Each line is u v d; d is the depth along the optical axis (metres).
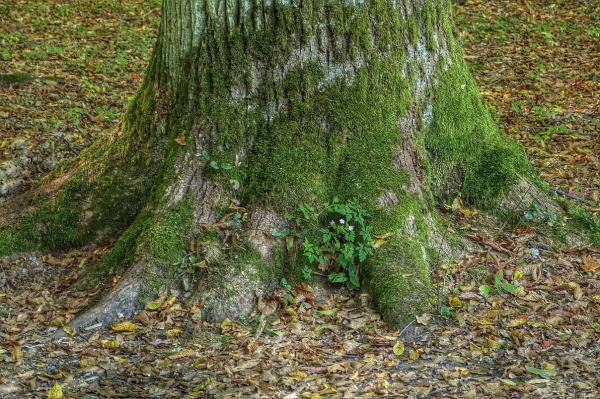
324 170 5.14
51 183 5.71
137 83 10.02
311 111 5.14
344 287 4.95
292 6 5.05
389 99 5.23
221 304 4.67
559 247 5.36
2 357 4.30
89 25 12.95
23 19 12.67
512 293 4.81
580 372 4.05
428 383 3.93
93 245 5.47
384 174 5.15
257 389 3.93
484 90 9.92
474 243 5.31
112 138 5.67
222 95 5.14
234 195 5.07
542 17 13.40
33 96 8.80
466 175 5.61
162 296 4.72
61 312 4.83
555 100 9.36
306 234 4.98
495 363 4.16
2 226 5.50
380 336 4.44
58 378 4.07
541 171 7.02
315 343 4.39
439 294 4.74
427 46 5.45
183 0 5.17
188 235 4.94
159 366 4.18
